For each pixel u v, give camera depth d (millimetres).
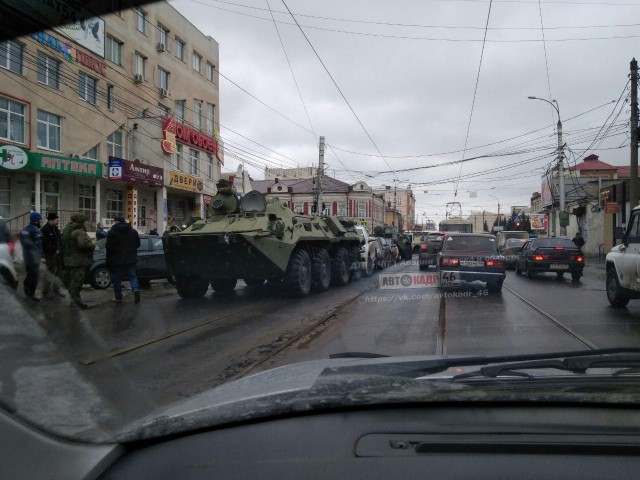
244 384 2535
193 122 29094
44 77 18641
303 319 8531
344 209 53750
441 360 2695
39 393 1783
